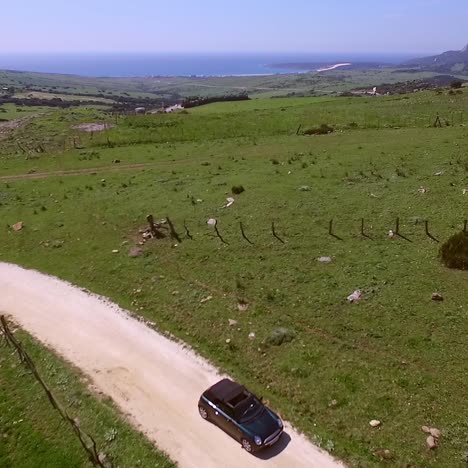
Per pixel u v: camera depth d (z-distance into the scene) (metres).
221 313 28.09
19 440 21.56
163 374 24.44
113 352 26.20
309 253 32.84
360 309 26.81
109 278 33.56
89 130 75.19
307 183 45.53
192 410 22.14
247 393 21.00
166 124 75.62
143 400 22.83
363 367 23.11
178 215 41.19
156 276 32.66
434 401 20.92
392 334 24.84
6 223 44.09
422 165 47.06
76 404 22.89
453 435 19.31
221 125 73.56
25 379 24.92
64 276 34.72
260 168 51.88
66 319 29.45
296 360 24.09
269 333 25.97
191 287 30.91
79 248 38.50
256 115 77.62
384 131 63.47
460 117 66.06
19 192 51.66
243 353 25.22
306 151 57.03
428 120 66.69
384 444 19.39
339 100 87.81
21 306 31.16
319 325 26.12
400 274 29.50
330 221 35.44
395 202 39.22
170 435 20.83
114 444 20.67
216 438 20.55
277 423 20.00
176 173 53.38
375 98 86.12
